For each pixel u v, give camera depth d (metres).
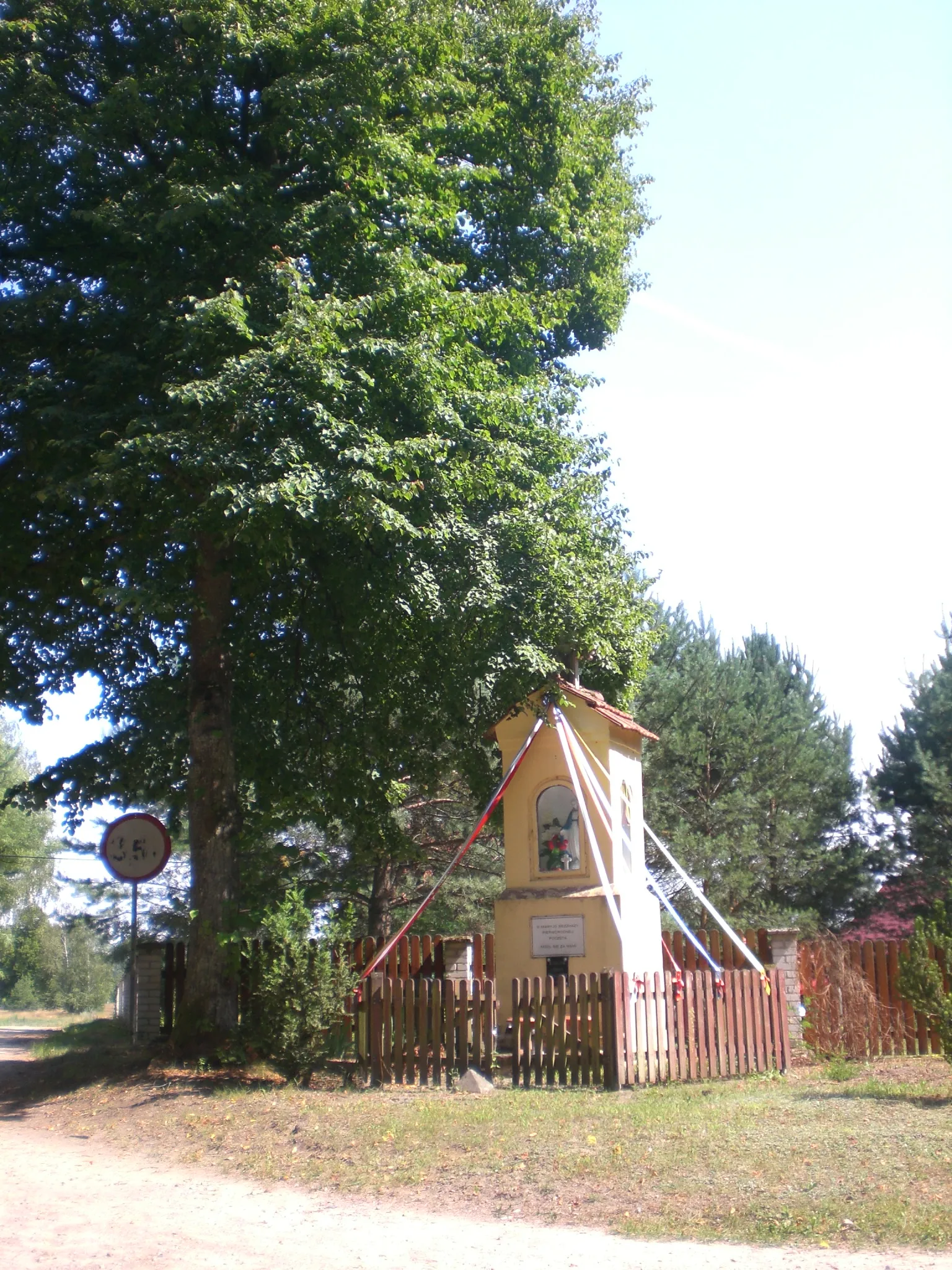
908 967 11.53
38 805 18.91
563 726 15.95
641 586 19.55
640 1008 12.09
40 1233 7.23
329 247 14.98
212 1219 7.59
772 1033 13.30
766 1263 6.18
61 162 14.66
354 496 13.28
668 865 33.34
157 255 15.10
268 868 27.20
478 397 15.92
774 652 41.66
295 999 12.69
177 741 19.12
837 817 35.94
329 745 18.66
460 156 18.62
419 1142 9.26
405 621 16.31
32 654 18.89
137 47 15.56
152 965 17.20
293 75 15.17
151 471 13.59
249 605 18.14
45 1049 21.64
